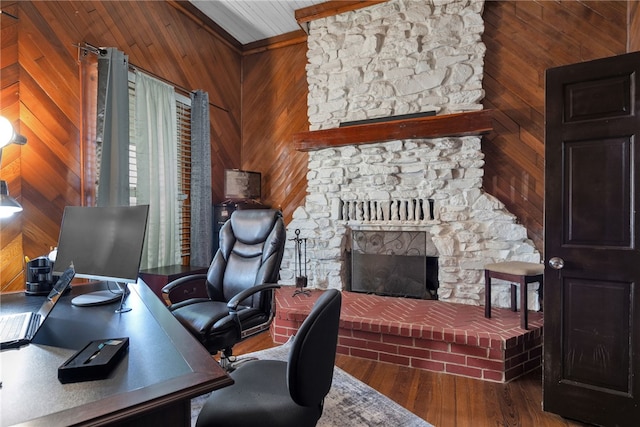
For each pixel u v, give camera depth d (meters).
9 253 2.20
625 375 1.82
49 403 0.78
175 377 0.88
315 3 3.74
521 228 3.11
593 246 1.91
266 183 4.45
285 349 2.89
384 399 2.14
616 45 2.92
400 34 3.56
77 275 1.61
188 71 3.72
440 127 3.23
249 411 1.12
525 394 2.22
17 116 2.24
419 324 2.66
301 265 3.98
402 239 3.62
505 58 3.27
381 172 3.58
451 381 2.40
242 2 3.66
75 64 2.58
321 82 3.91
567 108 1.98
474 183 3.26
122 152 2.73
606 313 1.87
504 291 3.15
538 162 3.15
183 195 3.61
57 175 2.45
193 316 1.92
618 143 1.85
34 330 1.21
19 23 2.25
